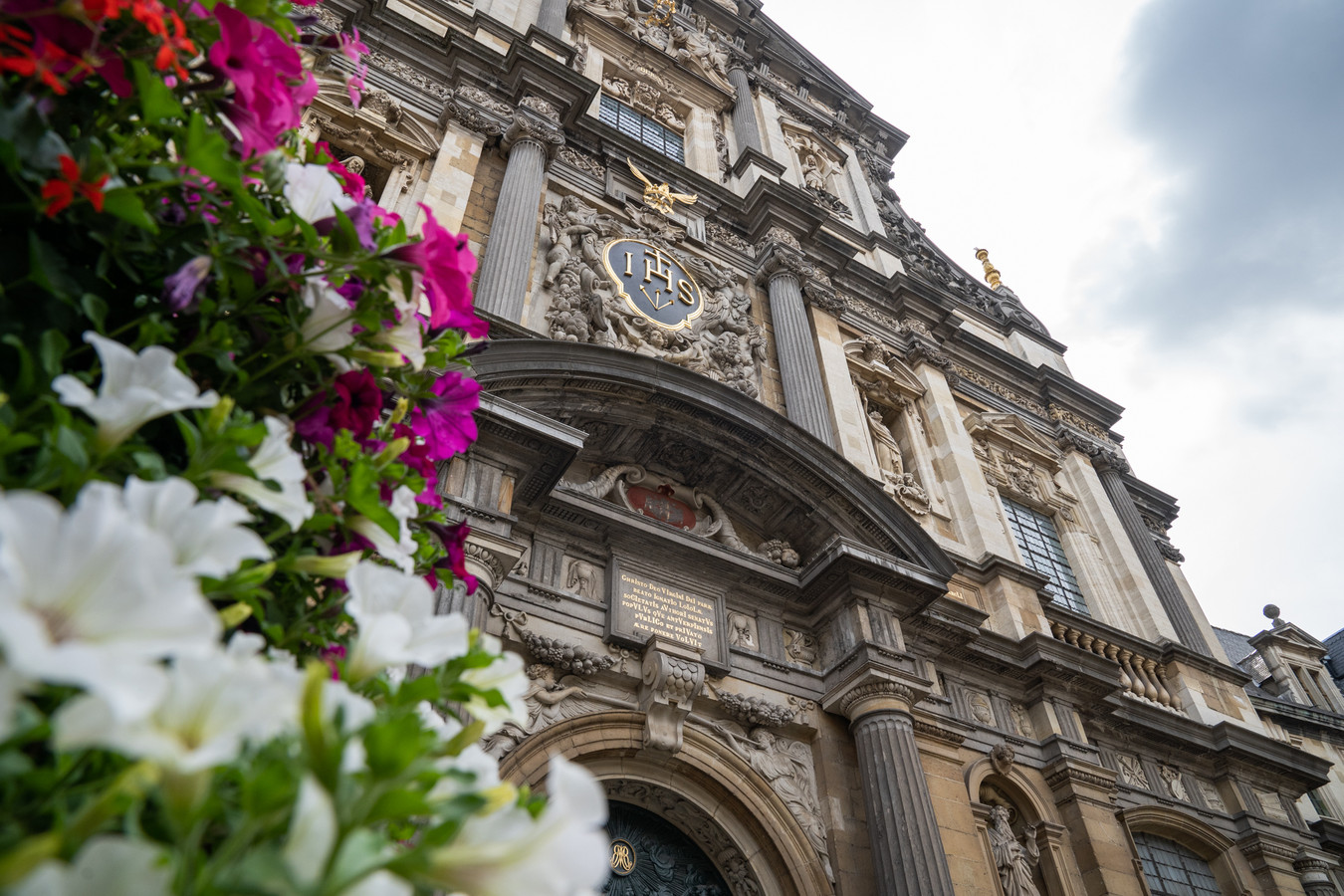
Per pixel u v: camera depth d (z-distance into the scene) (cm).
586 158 1476
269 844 110
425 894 117
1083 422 2041
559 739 826
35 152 179
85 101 208
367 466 215
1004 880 988
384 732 112
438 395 285
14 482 143
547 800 140
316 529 203
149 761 104
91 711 98
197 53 209
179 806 105
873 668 962
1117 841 1095
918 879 829
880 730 935
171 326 211
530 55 1415
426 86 1363
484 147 1340
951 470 1535
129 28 199
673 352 1270
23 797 121
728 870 895
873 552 1048
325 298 220
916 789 893
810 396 1338
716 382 1059
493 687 182
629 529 977
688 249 1487
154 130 211
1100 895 1031
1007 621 1292
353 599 159
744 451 1094
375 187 1256
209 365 218
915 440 1575
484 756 175
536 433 842
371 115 1252
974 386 1841
